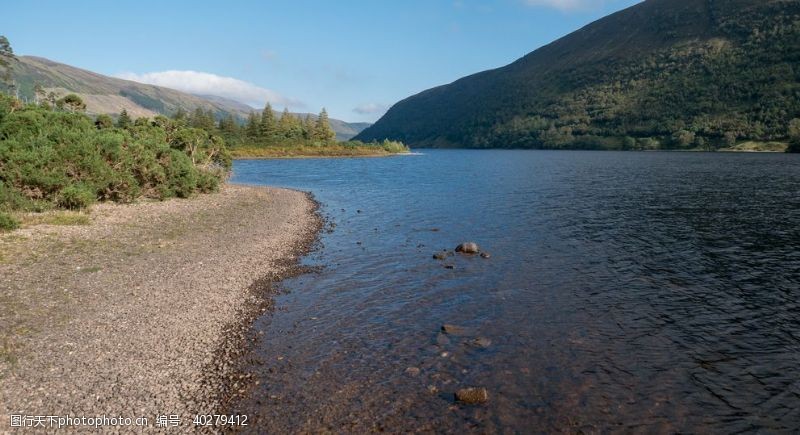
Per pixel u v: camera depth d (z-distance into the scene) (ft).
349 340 46.88
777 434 32.32
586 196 161.68
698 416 34.40
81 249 73.82
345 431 32.24
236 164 398.62
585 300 58.65
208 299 56.65
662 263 75.56
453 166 368.68
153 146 139.74
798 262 75.66
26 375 36.68
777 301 58.03
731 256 79.66
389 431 32.32
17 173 94.99
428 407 35.27
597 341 46.83
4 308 48.93
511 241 92.07
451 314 53.98
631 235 96.99
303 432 32.07
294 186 214.07
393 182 229.86
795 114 580.30
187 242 84.69
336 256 80.84
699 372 40.70
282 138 594.24
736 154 484.74
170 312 51.62
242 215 119.44
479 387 37.86
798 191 164.86
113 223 95.30
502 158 520.42
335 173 296.51
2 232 78.89
